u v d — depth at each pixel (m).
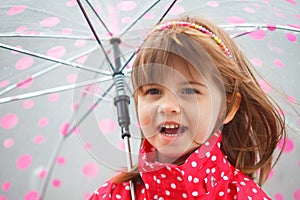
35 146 1.85
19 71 1.69
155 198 1.23
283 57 1.67
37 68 1.71
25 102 1.90
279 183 1.76
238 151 1.41
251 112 1.39
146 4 1.58
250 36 1.67
